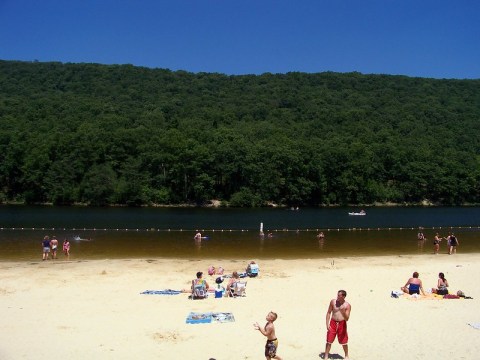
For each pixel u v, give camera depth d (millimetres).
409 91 194375
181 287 28062
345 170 120062
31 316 21625
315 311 22812
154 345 17859
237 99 178375
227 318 21312
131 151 114750
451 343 17953
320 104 172875
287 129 141250
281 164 112938
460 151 140125
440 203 128500
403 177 128000
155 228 62969
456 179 126562
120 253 42156
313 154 118062
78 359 16438
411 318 21344
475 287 28578
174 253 42562
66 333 19234
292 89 190500
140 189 106500
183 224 69062
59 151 110250
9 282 28750
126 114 143625
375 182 124875
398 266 36250
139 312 22375
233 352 17156
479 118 167625
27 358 16516
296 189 114250
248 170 112188
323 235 54375
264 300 24891
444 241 53438
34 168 107750
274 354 15625
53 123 128875
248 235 56781
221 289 25828
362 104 175125
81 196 105562
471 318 21328
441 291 26297
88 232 57062
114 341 18281
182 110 158125
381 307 23391
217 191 116312
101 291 26641
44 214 81625
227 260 38844
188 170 111062
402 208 113750
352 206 118625
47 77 186250
